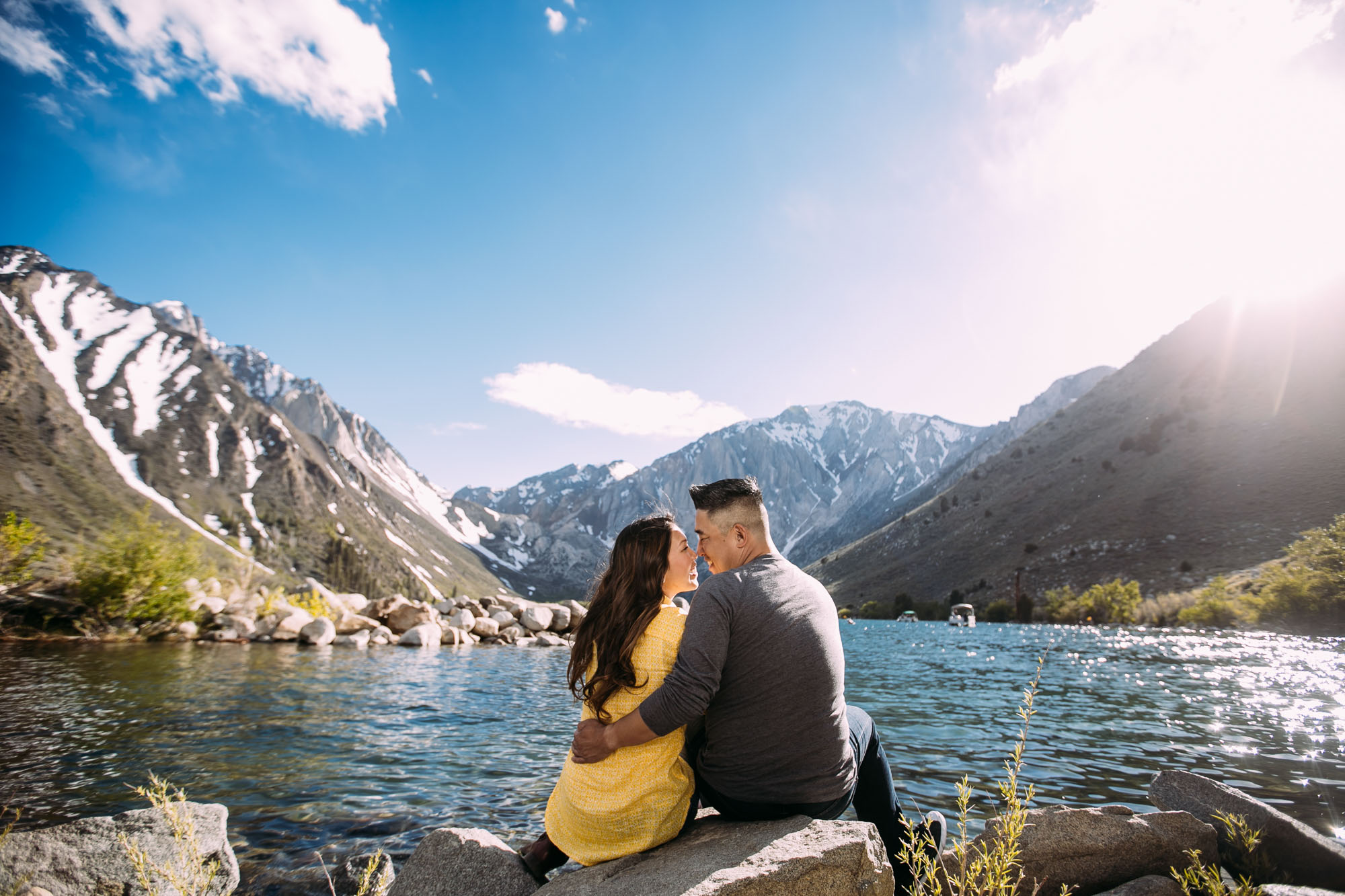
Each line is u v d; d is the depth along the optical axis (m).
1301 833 3.58
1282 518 95.31
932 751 8.29
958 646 38.25
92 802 5.93
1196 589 83.75
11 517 22.36
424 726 9.93
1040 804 5.93
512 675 17.17
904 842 3.29
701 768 3.04
